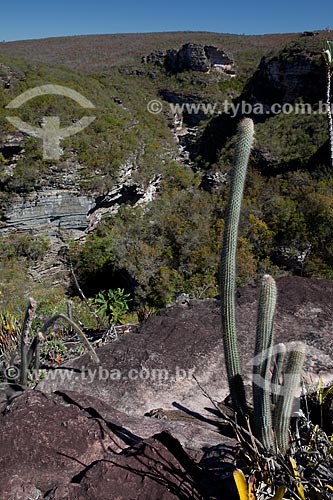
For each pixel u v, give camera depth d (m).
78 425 1.73
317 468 1.35
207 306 3.57
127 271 17.11
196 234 17.14
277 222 16.75
